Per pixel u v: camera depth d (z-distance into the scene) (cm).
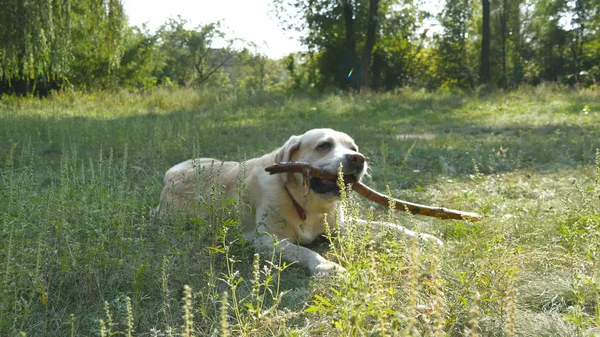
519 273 348
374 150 922
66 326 288
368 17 3462
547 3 4269
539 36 4409
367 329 251
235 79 7512
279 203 442
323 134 459
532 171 746
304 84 3969
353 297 233
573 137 1080
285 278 362
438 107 2002
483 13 3391
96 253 335
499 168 798
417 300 290
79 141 952
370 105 2088
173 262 354
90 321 294
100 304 309
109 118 1513
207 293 318
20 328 268
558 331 271
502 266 308
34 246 347
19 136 956
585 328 277
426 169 798
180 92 2261
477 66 4438
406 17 3706
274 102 2059
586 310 307
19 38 1550
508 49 4469
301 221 449
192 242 378
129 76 3338
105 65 2736
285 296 326
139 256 342
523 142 1023
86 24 1933
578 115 1605
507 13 4403
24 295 316
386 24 3616
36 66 1733
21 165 634
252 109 1839
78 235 366
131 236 381
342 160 426
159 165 764
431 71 4500
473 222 418
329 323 282
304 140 463
